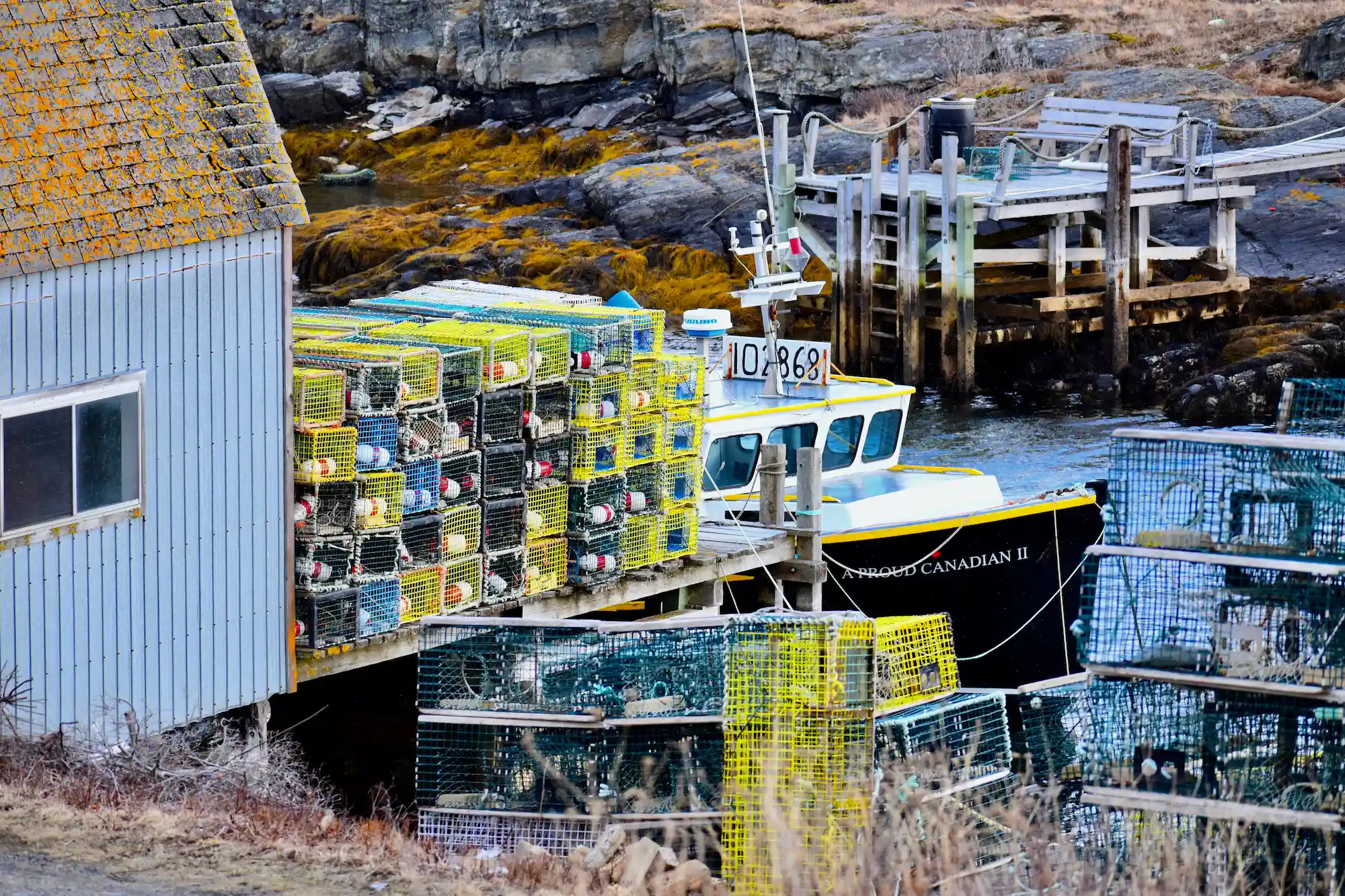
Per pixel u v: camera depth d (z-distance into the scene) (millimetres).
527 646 18016
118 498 20188
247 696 21734
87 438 19812
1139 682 16281
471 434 23922
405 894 15062
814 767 16828
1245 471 16141
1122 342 53062
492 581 24375
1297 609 15711
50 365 19406
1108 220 52562
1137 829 15781
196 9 22031
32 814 16125
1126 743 16266
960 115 57250
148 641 20594
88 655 19969
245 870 15289
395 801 23625
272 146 21891
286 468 21953
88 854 15328
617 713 17750
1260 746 15859
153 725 20656
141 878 14883
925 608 30312
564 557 25359
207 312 20969
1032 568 31078
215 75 21797
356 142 98375
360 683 26391
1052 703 18906
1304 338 50719
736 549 27469
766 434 30250
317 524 22516
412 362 22938
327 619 22375
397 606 22984
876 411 31781
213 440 21141
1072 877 15062
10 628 19141
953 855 15930
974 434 47906
